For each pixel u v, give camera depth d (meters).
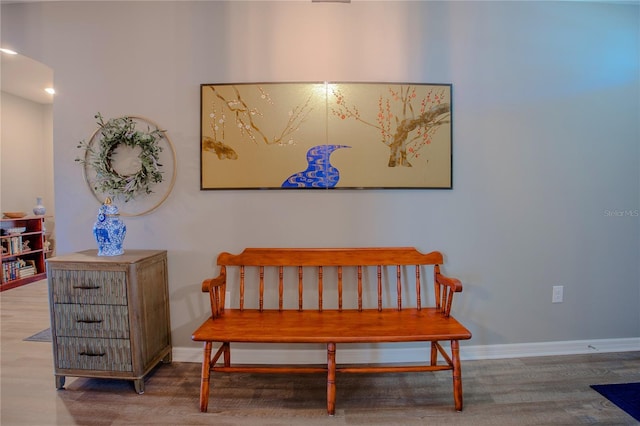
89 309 1.62
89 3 1.93
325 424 1.43
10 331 2.38
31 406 1.54
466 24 1.95
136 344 1.62
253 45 1.92
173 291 1.97
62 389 1.67
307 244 1.96
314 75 1.92
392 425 1.42
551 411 1.51
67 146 1.96
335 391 1.60
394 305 1.97
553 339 2.05
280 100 1.91
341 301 1.85
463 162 1.97
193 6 1.92
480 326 2.01
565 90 2.00
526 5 1.97
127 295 1.60
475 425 1.42
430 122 1.94
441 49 1.95
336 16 1.92
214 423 1.44
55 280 1.62
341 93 1.91
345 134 1.92
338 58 1.92
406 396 1.63
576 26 1.99
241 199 1.95
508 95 1.97
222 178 1.93
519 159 1.99
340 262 1.86
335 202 1.95
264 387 1.71
